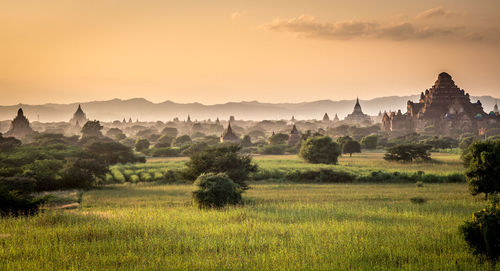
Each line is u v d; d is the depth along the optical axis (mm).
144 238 19938
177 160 115688
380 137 183000
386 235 21422
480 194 43781
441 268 15352
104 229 21906
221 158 49500
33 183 48219
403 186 55812
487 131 198500
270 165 86625
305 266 15578
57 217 25344
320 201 40000
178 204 38750
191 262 16156
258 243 19312
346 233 21891
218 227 23656
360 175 64312
